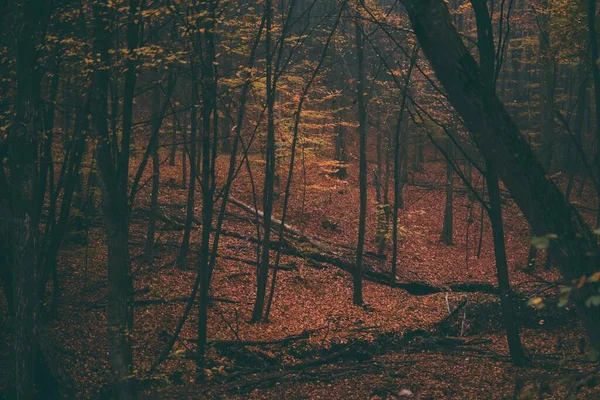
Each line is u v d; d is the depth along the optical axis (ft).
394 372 50.70
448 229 101.60
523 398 16.10
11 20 39.78
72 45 37.32
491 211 49.34
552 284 48.91
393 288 78.69
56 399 40.22
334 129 128.77
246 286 71.77
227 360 53.42
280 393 46.91
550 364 49.32
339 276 79.61
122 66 39.42
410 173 125.39
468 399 42.96
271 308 67.97
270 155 65.26
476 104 16.99
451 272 87.56
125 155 38.24
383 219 89.56
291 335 59.67
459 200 120.88
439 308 70.69
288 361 55.21
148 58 37.63
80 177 71.46
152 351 52.90
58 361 40.73
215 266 74.02
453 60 17.04
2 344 46.85
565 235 16.26
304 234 89.51
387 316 67.67
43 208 74.38
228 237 83.56
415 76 99.25
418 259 92.17
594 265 16.03
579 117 74.59
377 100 94.02
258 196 100.32
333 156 120.98
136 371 35.45
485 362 51.98
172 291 65.10
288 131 83.61
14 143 36.19
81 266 65.92
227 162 113.50
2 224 40.45
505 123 16.90
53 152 54.95
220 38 57.98
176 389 46.50
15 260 36.32
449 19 17.38
